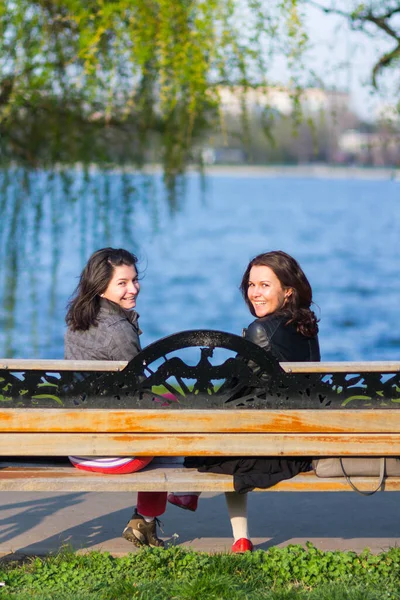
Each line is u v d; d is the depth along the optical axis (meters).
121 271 4.09
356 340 17.88
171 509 5.05
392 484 3.79
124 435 3.62
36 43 7.37
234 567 3.96
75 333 4.08
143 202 9.39
